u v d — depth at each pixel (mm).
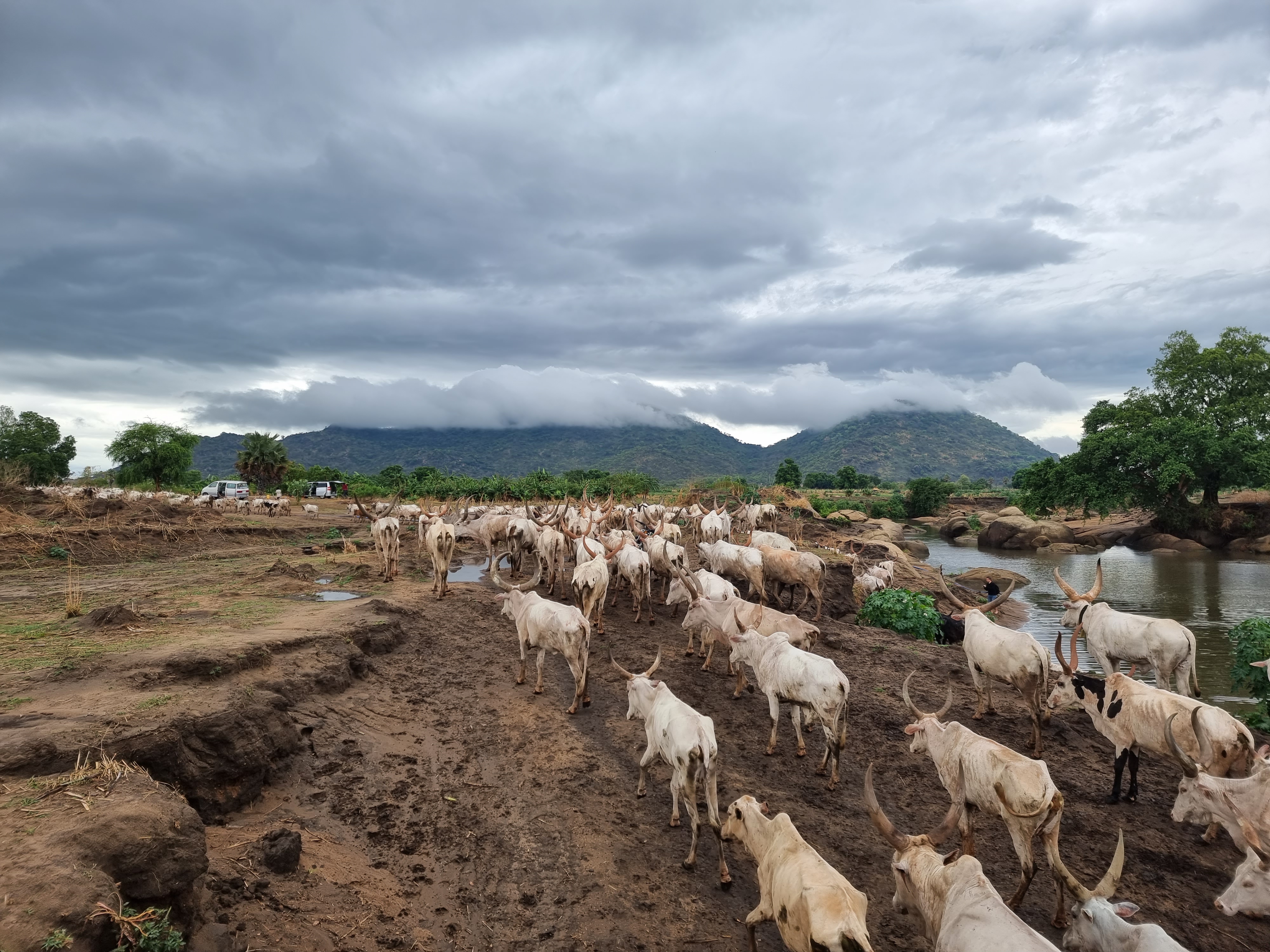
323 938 5457
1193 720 7055
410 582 17859
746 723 10273
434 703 10328
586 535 17500
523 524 19156
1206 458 42719
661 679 11828
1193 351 49031
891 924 6113
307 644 10266
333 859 6516
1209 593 27109
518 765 8734
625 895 6473
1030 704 9336
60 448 69062
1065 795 8344
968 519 66000
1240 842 6441
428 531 16688
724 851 6652
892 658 13719
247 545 26266
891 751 9508
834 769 8438
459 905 6258
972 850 6832
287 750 7926
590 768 8742
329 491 62188
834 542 33219
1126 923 4797
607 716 10273
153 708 7070
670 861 7004
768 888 5430
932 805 8117
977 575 31594
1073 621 11359
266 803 7285
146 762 6453
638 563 15344
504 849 7059
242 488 54125
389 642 11883
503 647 13148
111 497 35625
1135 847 7266
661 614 16281
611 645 13664
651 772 8734
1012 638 9531
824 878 4941
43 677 7883
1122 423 48312
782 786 8461
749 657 9695
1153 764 9234
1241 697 13055
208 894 5418
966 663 13695
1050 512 55000
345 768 8180
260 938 5230
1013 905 6188
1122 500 45500
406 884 6445
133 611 10945
